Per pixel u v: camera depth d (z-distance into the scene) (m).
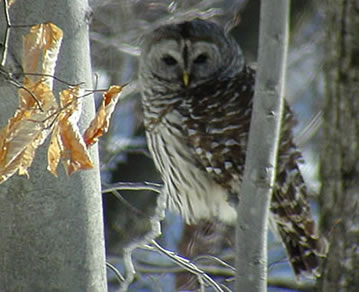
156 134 12.81
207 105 12.50
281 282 15.14
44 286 7.11
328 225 11.85
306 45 18.11
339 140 11.77
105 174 17.06
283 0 7.16
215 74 12.84
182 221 16.67
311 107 18.39
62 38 6.90
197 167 12.45
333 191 11.82
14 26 6.67
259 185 7.46
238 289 7.66
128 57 17.42
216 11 16.89
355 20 11.65
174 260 9.90
